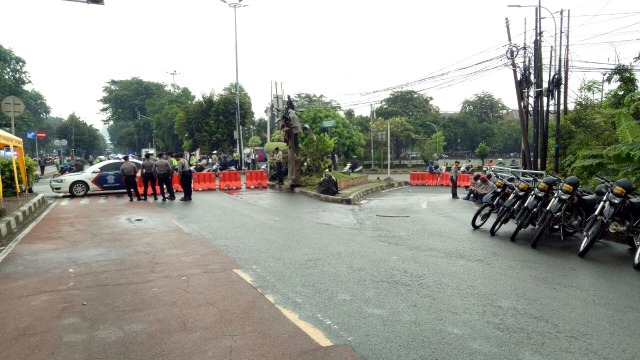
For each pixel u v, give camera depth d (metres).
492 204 10.20
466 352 3.94
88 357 3.88
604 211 7.52
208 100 41.50
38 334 4.36
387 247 8.22
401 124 52.47
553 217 8.32
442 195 20.69
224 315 4.79
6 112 14.99
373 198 18.86
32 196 15.87
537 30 17.02
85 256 7.48
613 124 17.53
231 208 13.52
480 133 67.88
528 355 3.88
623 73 17.61
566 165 13.76
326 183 17.45
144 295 5.46
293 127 19.12
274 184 20.39
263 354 3.89
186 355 3.89
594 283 6.00
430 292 5.57
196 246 8.17
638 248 6.92
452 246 8.39
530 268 6.78
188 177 15.55
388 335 4.28
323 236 9.21
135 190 15.48
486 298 5.36
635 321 4.66
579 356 3.87
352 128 47.50
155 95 82.44
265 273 6.39
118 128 110.06
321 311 4.90
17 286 5.88
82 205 14.48
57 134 72.50
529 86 17.81
